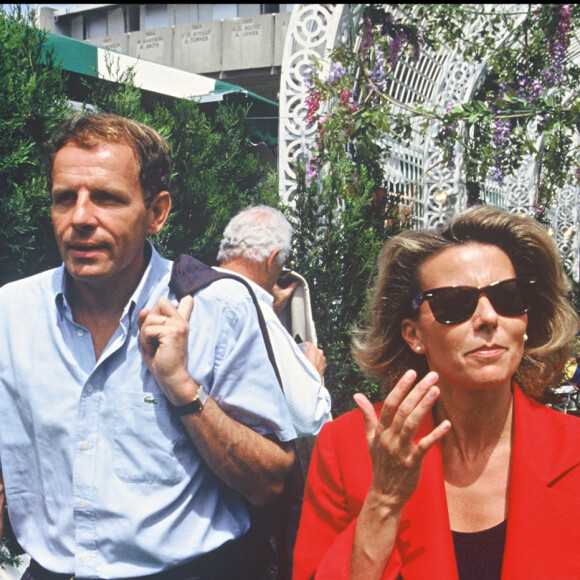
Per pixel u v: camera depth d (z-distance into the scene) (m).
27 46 3.11
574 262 13.24
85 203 1.66
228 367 1.76
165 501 1.68
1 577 2.92
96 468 1.68
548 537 1.49
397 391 1.43
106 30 23.95
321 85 4.70
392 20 5.40
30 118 3.05
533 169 9.89
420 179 6.90
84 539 1.68
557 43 6.83
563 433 1.62
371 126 5.07
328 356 4.20
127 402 1.69
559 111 5.96
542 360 1.72
